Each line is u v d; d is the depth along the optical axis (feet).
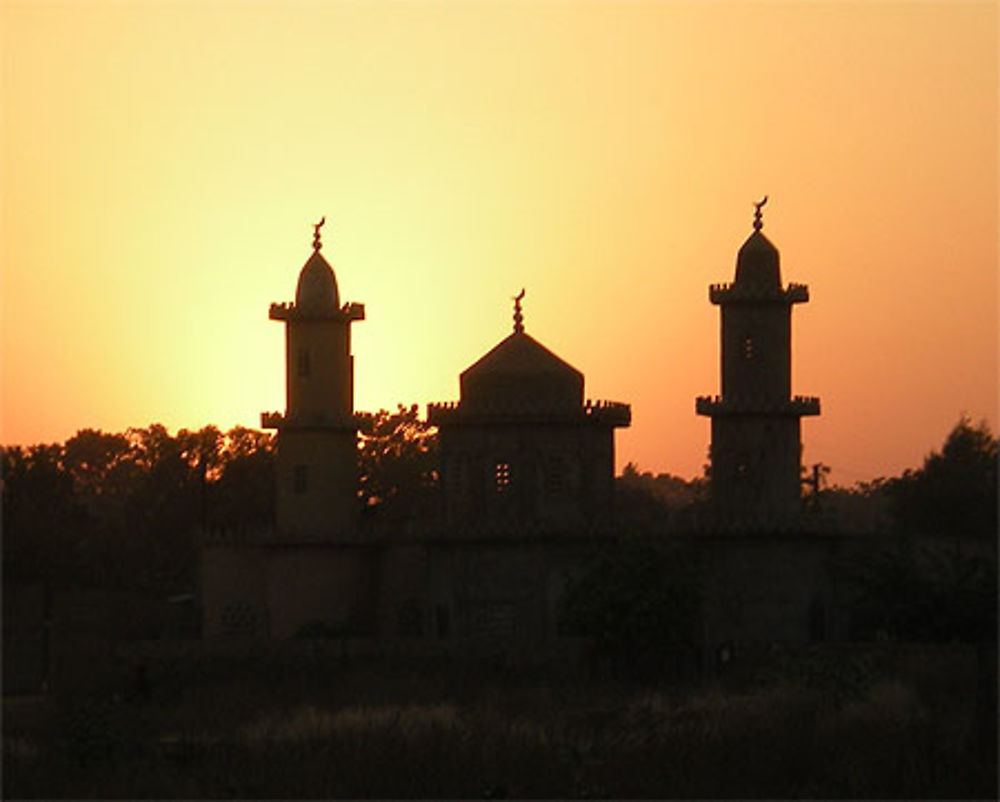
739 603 453.17
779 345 465.06
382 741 268.82
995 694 272.92
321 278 478.59
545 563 453.58
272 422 474.90
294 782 251.80
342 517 474.90
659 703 313.73
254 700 377.30
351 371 481.46
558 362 470.39
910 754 255.09
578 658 413.80
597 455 468.75
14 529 549.13
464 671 415.44
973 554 452.35
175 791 252.21
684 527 453.99
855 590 453.17
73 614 415.44
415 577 472.85
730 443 464.24
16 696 400.67
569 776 254.06
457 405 465.88
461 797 247.50
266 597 475.31
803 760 257.96
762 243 467.93
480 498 463.83
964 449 576.20
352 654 421.18
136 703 396.37
